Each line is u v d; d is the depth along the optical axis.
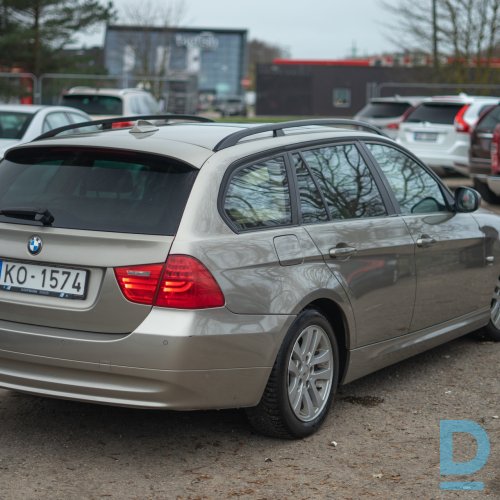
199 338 4.36
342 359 5.39
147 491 4.32
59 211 4.68
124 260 4.42
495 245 6.86
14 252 4.67
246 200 4.79
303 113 55.72
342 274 5.18
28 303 4.61
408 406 5.64
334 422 5.32
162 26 47.91
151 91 35.97
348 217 5.41
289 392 4.88
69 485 4.38
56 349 4.50
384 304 5.57
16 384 4.67
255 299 4.60
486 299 6.84
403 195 5.99
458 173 20.56
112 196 4.66
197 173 4.64
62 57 36.88
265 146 5.06
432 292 6.07
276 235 4.83
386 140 6.10
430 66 38.25
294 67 55.44
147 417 5.36
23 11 35.97
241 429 5.18
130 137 4.95
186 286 4.36
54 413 5.42
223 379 4.52
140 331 4.35
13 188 4.92
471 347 7.13
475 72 37.47
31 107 13.24
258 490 4.34
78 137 5.05
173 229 4.46
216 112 75.75
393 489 4.38
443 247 6.15
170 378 4.36
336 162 5.53
